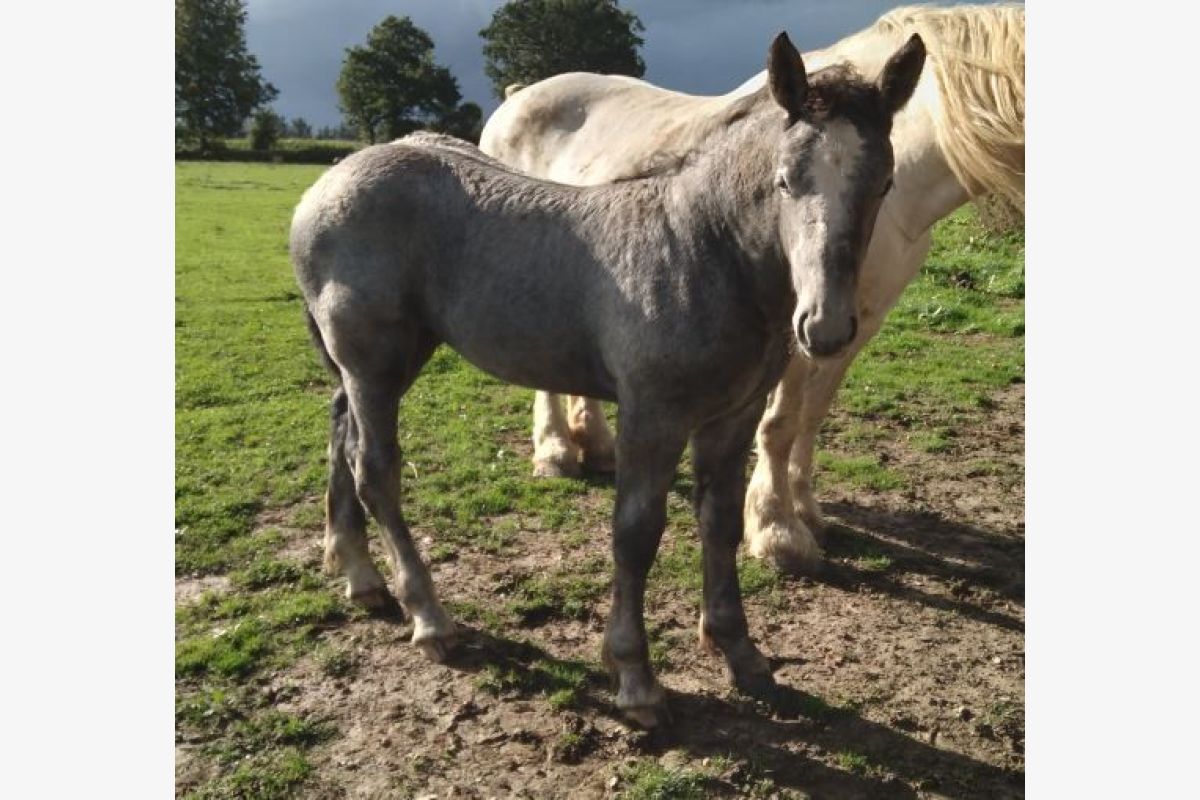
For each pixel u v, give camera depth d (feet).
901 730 9.48
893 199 11.20
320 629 11.48
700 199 8.37
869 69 11.14
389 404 10.62
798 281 7.20
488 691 10.16
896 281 11.64
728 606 10.14
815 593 12.32
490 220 9.66
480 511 14.94
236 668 10.51
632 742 9.27
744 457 9.88
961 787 8.63
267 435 18.78
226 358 25.55
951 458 17.19
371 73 202.18
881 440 18.21
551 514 14.73
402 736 9.42
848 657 10.82
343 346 10.34
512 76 170.40
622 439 8.94
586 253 9.04
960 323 27.43
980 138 10.27
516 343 9.61
